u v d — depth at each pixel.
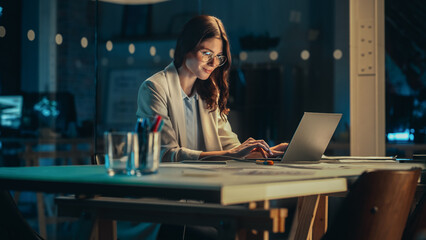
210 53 2.22
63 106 6.87
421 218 1.43
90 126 7.16
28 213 4.77
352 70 3.20
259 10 6.66
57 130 6.71
